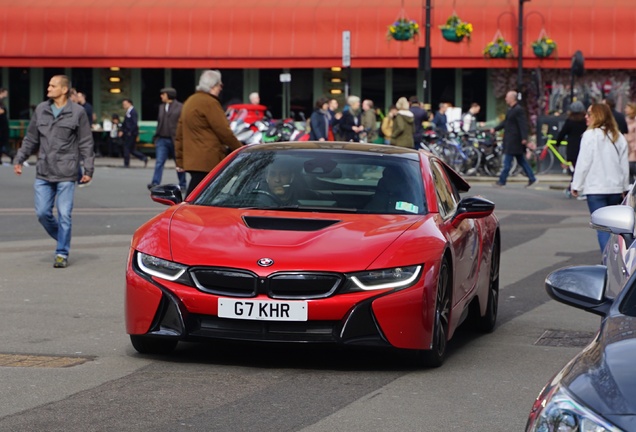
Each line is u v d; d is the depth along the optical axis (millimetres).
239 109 34938
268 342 7754
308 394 7316
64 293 11438
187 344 8961
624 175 13562
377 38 36469
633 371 3975
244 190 8930
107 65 37594
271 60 36938
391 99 39188
